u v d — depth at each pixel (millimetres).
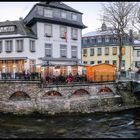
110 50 56875
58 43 39906
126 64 56375
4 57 38125
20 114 26594
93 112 29016
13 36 37406
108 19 47781
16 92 27016
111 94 32000
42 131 19906
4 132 19578
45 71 35531
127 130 20219
